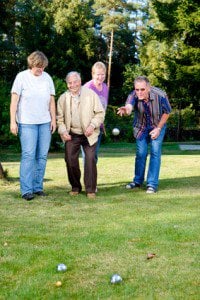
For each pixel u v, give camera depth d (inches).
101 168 376.5
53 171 357.7
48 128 246.7
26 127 239.0
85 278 131.1
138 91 256.7
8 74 1641.2
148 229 177.3
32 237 167.5
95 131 246.2
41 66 239.0
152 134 256.7
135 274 133.7
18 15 1654.8
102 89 266.8
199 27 810.2
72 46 1675.7
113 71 1936.5
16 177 311.4
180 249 154.4
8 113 648.4
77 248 155.6
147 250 153.6
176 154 572.1
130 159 460.4
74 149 248.2
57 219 194.1
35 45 1621.6
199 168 374.6
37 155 247.6
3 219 194.1
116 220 191.6
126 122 1093.1
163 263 141.9
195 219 193.0
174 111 1192.2
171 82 845.8
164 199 237.1
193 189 267.0
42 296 119.7
